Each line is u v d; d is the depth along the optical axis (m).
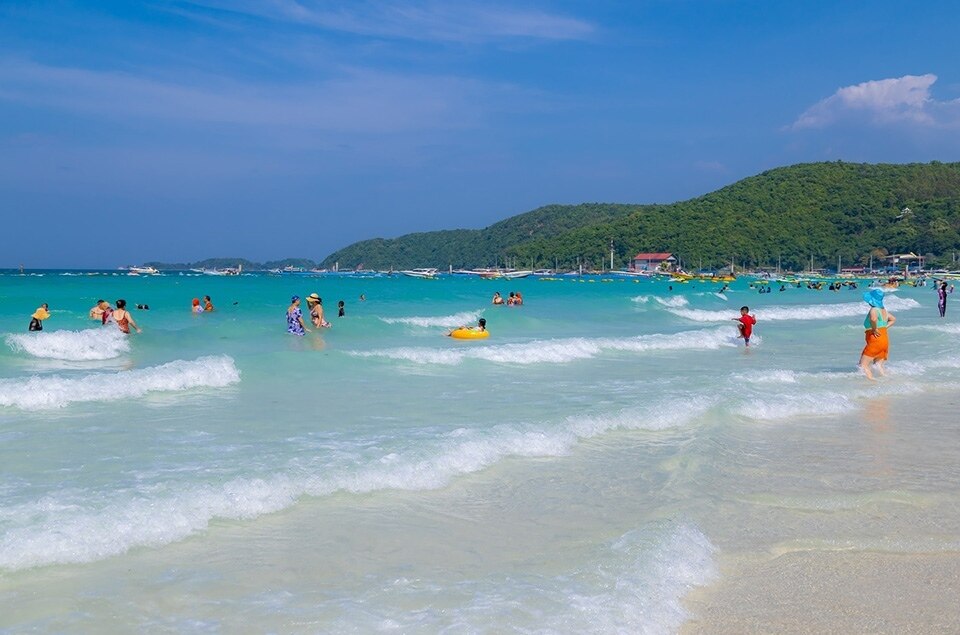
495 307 35.91
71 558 5.25
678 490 7.53
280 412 10.81
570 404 11.79
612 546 5.83
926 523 6.70
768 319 36.78
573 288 80.88
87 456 8.00
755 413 11.44
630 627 4.45
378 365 15.87
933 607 4.97
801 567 5.65
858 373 15.95
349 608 4.62
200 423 9.92
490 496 7.22
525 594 4.87
